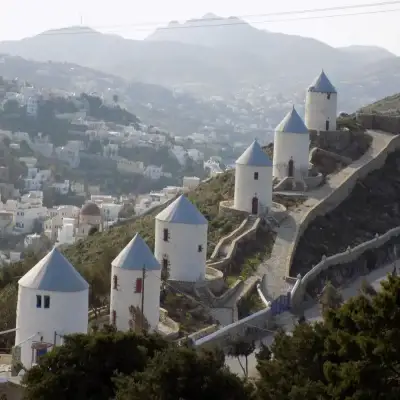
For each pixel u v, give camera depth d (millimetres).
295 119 123562
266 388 48969
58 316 66500
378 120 145875
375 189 124812
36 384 50750
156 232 88250
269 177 108500
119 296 75438
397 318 47656
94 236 125812
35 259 107562
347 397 43906
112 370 51438
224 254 96938
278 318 84625
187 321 78312
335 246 107375
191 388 46469
